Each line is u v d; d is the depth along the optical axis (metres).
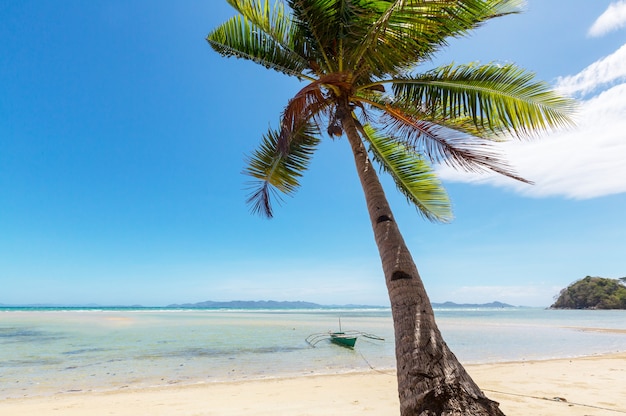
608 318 52.88
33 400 7.25
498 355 14.59
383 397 7.28
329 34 5.50
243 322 36.47
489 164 5.21
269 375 10.27
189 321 37.50
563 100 4.90
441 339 3.65
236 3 5.86
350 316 59.19
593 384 8.18
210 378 9.77
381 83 5.75
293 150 7.32
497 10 5.04
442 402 3.13
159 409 6.43
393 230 4.43
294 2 5.22
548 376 9.26
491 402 3.19
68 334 21.30
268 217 7.61
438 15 4.19
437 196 7.50
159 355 13.70
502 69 5.17
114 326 28.19
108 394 7.75
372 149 7.78
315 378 9.62
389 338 20.47
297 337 20.48
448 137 5.78
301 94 5.20
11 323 30.33
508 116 5.21
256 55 6.33
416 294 3.92
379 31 4.36
